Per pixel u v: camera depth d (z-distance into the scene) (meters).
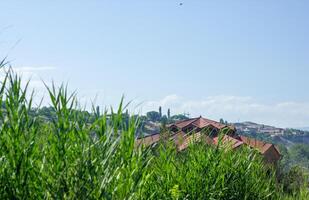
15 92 4.26
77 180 4.27
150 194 6.15
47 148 4.50
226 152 8.66
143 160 5.11
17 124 4.20
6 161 4.08
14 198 3.98
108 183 4.40
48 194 4.22
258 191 9.01
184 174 7.41
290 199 9.73
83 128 4.63
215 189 7.75
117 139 4.76
